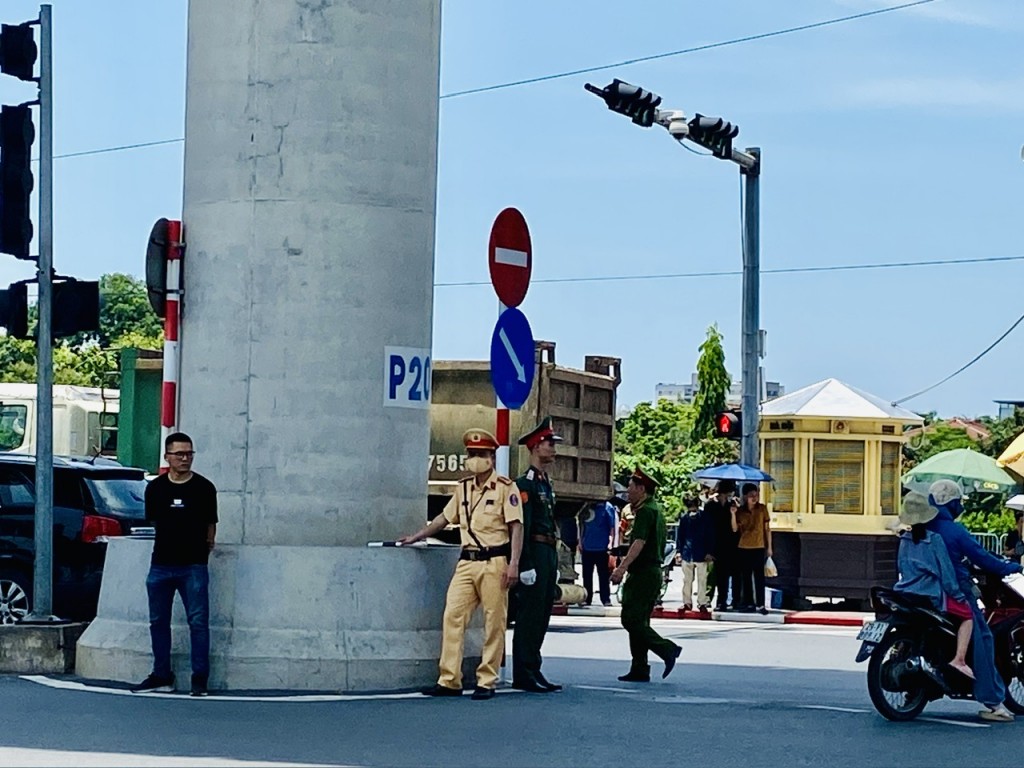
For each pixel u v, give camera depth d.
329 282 13.64
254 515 13.62
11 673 14.05
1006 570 12.66
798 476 26.91
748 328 26.61
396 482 13.86
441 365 22.95
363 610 13.19
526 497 13.58
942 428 86.75
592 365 25.41
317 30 13.67
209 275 13.87
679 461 60.09
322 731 11.12
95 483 17.77
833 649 19.38
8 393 28.00
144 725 11.24
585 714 12.27
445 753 10.36
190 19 14.23
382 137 13.80
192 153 14.08
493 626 13.03
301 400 13.60
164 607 12.91
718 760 10.39
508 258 13.66
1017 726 12.62
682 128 24.02
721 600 25.83
